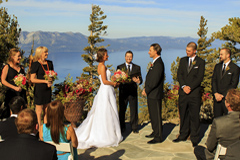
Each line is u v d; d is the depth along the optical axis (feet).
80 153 15.29
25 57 35.22
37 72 17.25
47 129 9.57
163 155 14.83
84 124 17.65
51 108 9.30
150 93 16.81
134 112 19.71
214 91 17.24
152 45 16.51
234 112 8.93
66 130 9.64
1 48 42.42
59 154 9.73
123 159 14.29
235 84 16.30
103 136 16.56
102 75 17.21
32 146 6.98
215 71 17.46
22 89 17.99
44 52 17.33
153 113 16.88
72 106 17.39
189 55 16.08
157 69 16.12
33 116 7.39
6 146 6.89
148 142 17.17
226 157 7.37
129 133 19.75
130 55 19.43
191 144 16.83
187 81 16.16
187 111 16.94
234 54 71.77
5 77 17.08
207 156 10.00
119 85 19.84
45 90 17.37
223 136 8.85
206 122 24.02
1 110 19.21
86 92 18.72
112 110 17.29
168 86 22.71
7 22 46.50
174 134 19.25
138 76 19.39
